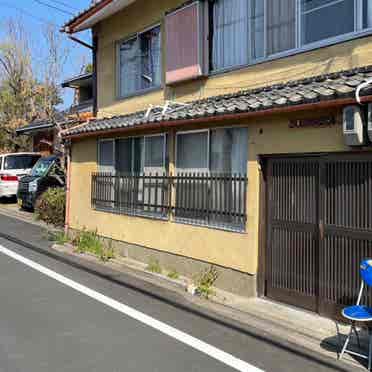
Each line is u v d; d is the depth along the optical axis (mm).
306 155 6566
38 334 5562
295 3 7730
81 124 13164
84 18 12695
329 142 6141
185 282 8219
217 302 7070
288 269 6840
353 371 4699
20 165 21391
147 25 11430
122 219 10695
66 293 7418
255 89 8172
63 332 5648
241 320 6254
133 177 10398
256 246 7223
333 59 7082
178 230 8859
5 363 4711
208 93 9586
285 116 6742
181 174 8977
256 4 8539
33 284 7934
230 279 7602
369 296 5750
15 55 29953
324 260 6309
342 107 5863
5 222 16141
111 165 11508
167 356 4988
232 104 7332
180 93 10391
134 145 10641
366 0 6727
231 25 9062
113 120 11477
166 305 6898
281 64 7953
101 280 8359
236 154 7887
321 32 7355
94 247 10977
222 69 9203
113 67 12875
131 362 4805
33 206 18031
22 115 29906
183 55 10047
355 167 5953
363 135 5555
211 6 9570
